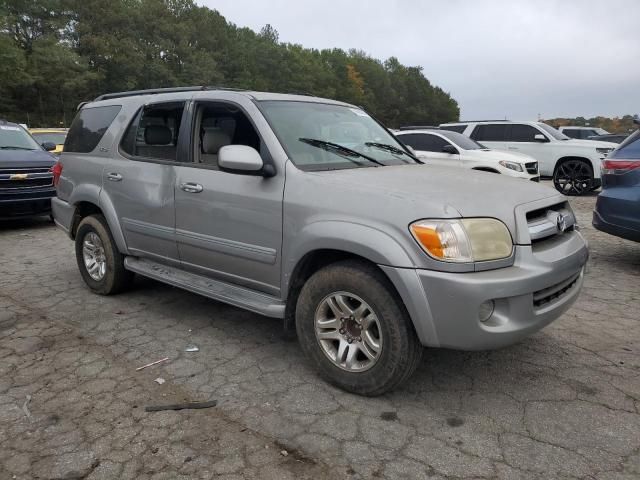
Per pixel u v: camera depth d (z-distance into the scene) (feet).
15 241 26.08
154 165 14.37
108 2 196.03
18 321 14.75
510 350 12.49
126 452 8.73
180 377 11.37
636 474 8.08
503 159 33.91
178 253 13.97
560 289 10.43
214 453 8.69
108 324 14.51
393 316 9.65
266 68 274.98
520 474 8.11
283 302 11.60
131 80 192.85
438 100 420.77
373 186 10.28
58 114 172.86
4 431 9.35
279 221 11.21
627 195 18.16
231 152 11.19
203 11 248.11
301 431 9.30
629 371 11.40
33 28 185.06
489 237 9.37
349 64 341.62
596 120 168.76
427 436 9.12
